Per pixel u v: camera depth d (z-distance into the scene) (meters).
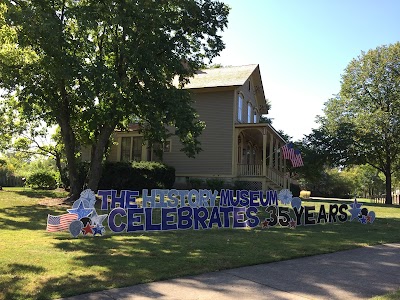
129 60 16.16
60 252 7.20
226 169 25.52
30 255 6.84
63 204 16.69
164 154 27.06
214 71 29.34
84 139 20.56
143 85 18.25
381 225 13.84
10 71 15.92
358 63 37.66
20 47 15.97
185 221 10.62
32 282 5.22
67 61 14.99
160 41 16.84
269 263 7.12
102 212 13.76
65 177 25.16
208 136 26.16
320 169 38.00
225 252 7.78
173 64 17.34
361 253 8.47
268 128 25.64
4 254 6.86
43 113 19.39
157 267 6.32
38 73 16.42
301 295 5.28
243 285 5.62
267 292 5.34
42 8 15.45
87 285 5.21
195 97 26.72
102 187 22.84
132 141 28.36
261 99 34.16
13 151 29.00
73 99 17.89
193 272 6.15
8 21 13.88
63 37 15.28
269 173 25.44
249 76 27.66
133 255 7.18
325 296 5.29
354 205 14.47
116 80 15.44
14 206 15.76
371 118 33.59
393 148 33.62
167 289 5.27
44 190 25.69
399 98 35.19
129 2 15.19
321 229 12.01
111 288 5.16
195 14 17.59
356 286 5.82
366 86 37.00
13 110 25.28
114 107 16.88
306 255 7.93
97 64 15.21
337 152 34.03
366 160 34.25
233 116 25.73
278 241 9.41
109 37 17.81
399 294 5.31
